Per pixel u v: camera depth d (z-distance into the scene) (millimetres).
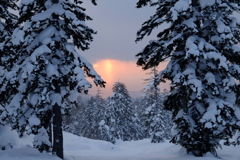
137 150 30797
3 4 13570
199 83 11000
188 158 11781
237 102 12602
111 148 31500
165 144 32250
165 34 13969
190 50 10883
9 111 10273
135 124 53094
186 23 11305
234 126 11547
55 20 11219
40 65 10117
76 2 12570
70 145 28672
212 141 12109
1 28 12766
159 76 12930
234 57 12531
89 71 11320
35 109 10477
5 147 11430
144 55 13516
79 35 12234
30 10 11281
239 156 13359
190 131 11727
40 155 10094
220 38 11672
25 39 10898
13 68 10859
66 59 11023
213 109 10969
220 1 11531
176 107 13711
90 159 13164
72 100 12148
